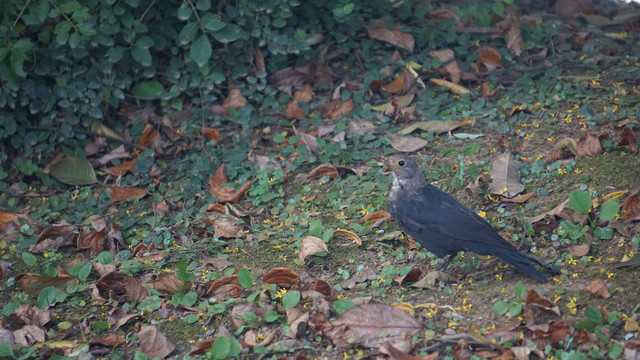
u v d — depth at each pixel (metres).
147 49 12.60
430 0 14.85
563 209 9.82
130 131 13.16
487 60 13.66
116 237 11.11
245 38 13.12
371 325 8.04
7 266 10.65
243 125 12.88
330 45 14.12
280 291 9.21
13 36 12.46
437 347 7.68
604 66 13.55
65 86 12.70
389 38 13.93
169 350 8.45
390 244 10.13
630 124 11.10
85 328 9.29
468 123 12.20
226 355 7.86
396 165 9.34
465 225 8.81
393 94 13.35
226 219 10.98
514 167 10.70
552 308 7.86
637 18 15.09
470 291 8.69
